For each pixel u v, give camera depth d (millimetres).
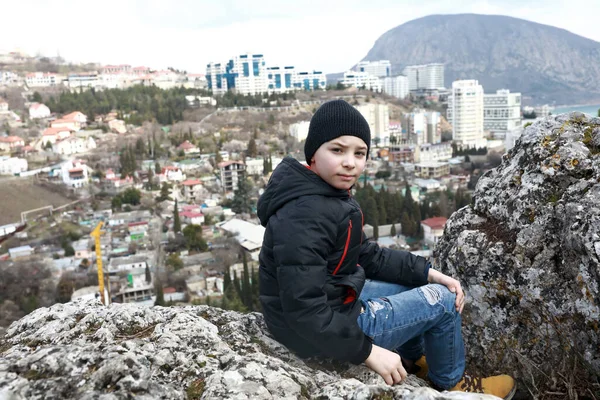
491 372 2773
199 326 2258
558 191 2646
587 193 2438
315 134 2123
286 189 2123
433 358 2426
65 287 41250
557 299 2486
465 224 3100
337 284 2168
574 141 2732
